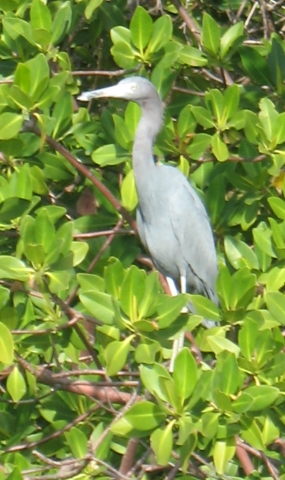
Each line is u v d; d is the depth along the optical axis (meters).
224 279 7.94
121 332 7.71
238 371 7.16
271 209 9.63
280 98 10.22
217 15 12.61
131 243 9.98
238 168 10.37
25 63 8.73
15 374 7.92
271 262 9.25
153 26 9.93
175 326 7.54
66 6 9.65
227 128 9.70
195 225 10.64
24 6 10.05
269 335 7.50
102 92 10.05
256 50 10.11
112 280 7.47
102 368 8.34
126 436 7.19
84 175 9.77
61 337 8.47
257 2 11.63
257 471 8.49
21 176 8.34
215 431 7.09
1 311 7.82
